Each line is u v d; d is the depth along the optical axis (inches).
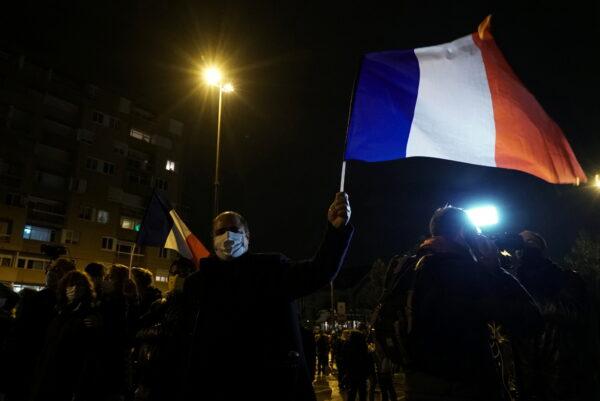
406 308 102.7
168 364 127.9
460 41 132.4
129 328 207.8
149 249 1793.8
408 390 106.0
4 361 209.0
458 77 130.1
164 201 310.8
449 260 105.4
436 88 130.0
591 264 992.9
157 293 244.8
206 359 113.0
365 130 128.6
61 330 186.5
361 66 132.0
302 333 131.5
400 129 129.1
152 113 1927.9
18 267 1467.8
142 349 178.4
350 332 426.6
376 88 130.7
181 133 2009.1
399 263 116.5
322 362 869.2
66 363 181.9
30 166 1528.1
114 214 1724.9
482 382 98.2
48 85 1594.5
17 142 1505.9
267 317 115.3
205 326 117.3
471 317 101.0
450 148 127.7
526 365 136.2
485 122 127.2
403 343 101.9
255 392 108.6
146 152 1881.2
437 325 100.5
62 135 1628.9
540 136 124.9
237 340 113.1
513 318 100.9
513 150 125.8
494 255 113.2
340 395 604.7
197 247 287.3
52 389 179.5
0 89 1480.1
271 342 113.1
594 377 137.8
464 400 97.8
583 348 137.9
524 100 126.7
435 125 128.7
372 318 112.0
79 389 180.5
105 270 232.5
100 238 1675.7
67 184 1617.9
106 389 186.4
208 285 122.7
